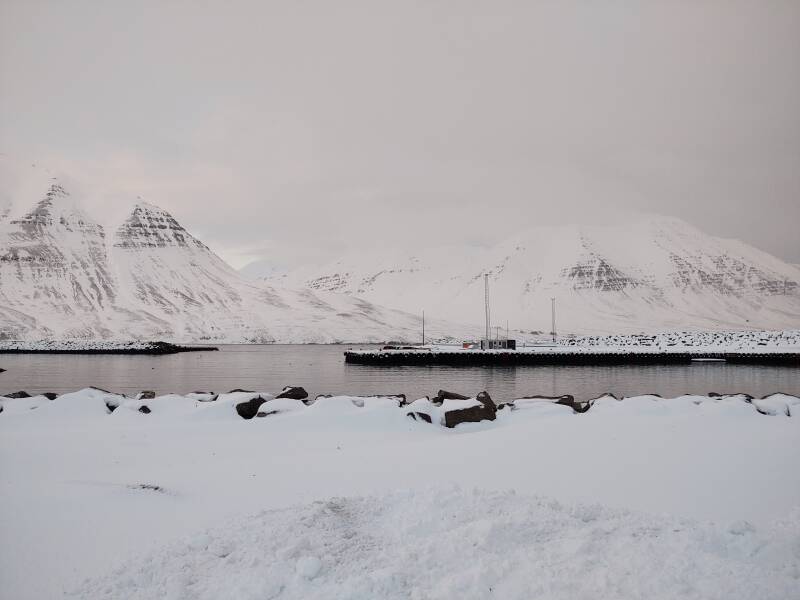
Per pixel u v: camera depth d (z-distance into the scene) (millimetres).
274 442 17031
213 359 130250
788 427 16891
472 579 7344
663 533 8562
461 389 62812
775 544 8094
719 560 7695
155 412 22734
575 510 9438
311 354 154625
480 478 12281
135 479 12352
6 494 10898
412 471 12883
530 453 14469
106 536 9055
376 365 109500
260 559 7910
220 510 10227
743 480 11914
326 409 20500
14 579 7691
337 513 9562
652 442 15273
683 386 65438
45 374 85312
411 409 20359
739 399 20516
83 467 13727
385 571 7461
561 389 62375
